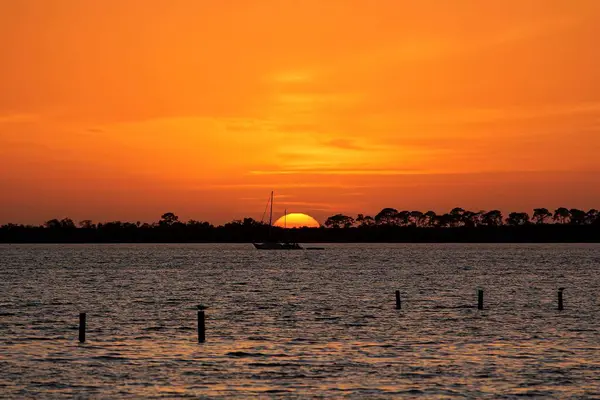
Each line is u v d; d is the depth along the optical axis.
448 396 58.31
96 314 109.25
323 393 59.25
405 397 58.09
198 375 65.19
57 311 113.75
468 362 70.25
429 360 71.25
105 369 67.38
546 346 78.75
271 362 70.56
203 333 80.88
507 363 69.69
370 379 63.53
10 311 113.50
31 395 58.72
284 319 102.94
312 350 76.88
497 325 95.69
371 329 92.25
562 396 58.16
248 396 58.47
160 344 80.62
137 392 59.59
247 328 93.25
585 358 71.81
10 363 69.75
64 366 68.56
